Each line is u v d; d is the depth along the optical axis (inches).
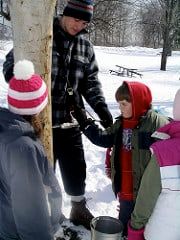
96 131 129.7
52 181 90.5
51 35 112.2
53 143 136.0
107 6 534.9
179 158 84.7
